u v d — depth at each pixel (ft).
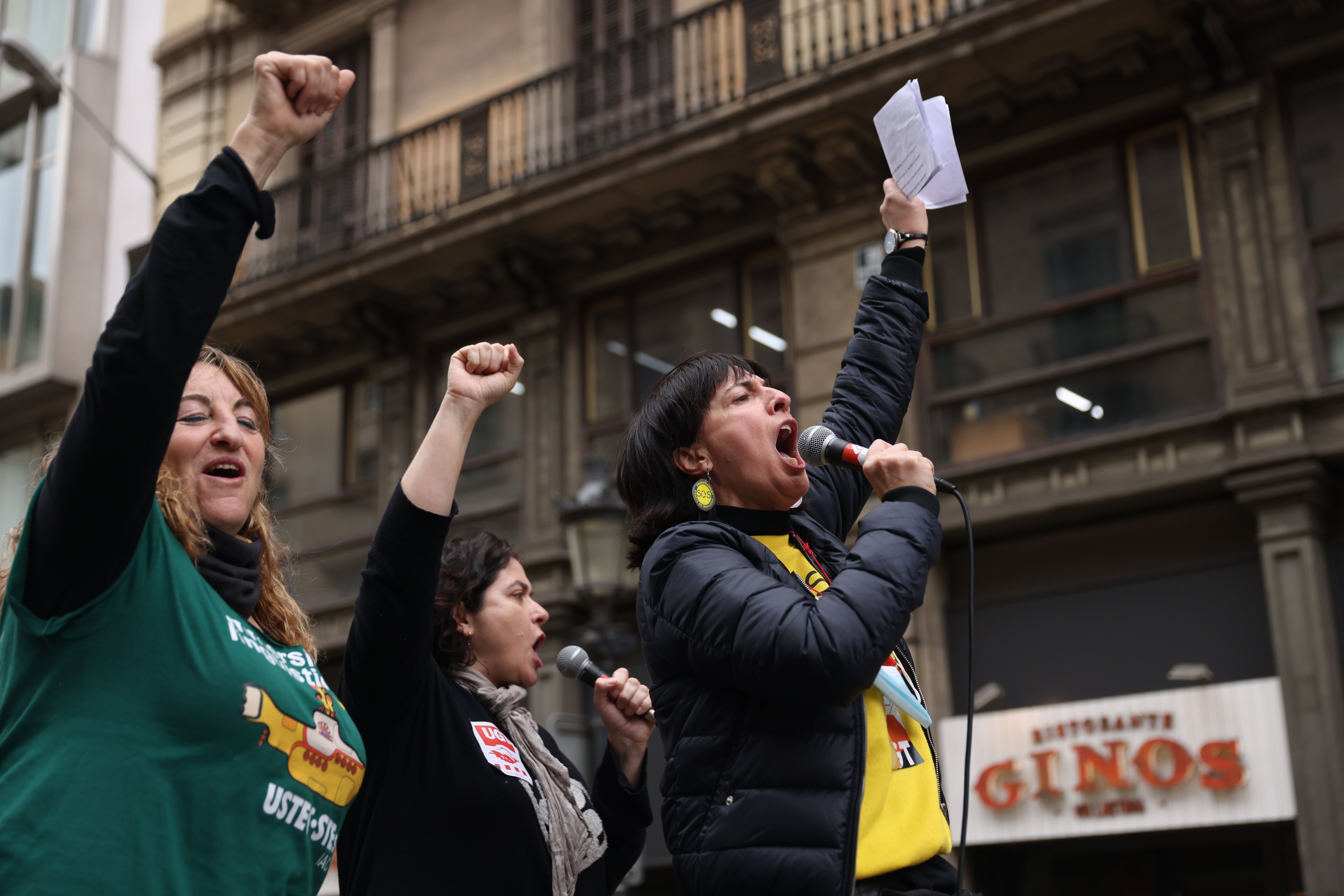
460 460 8.45
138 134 50.08
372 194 41.39
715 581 6.64
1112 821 27.27
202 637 6.19
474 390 8.59
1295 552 26.43
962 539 30.76
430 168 41.09
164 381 5.76
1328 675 25.54
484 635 10.36
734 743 6.61
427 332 40.86
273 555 7.73
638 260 37.14
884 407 9.11
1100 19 28.86
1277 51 28.58
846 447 7.64
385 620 8.25
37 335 49.01
